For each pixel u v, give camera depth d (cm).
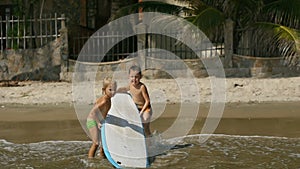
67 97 3569
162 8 4409
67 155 1908
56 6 5466
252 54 4319
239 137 2206
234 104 3198
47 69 4522
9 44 4772
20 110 3203
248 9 4388
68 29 4491
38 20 4662
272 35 4094
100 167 1720
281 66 4062
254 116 2753
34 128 2547
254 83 3641
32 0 5362
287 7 4284
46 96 3641
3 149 2041
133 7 4416
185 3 4512
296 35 3975
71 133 2377
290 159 1792
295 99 3284
